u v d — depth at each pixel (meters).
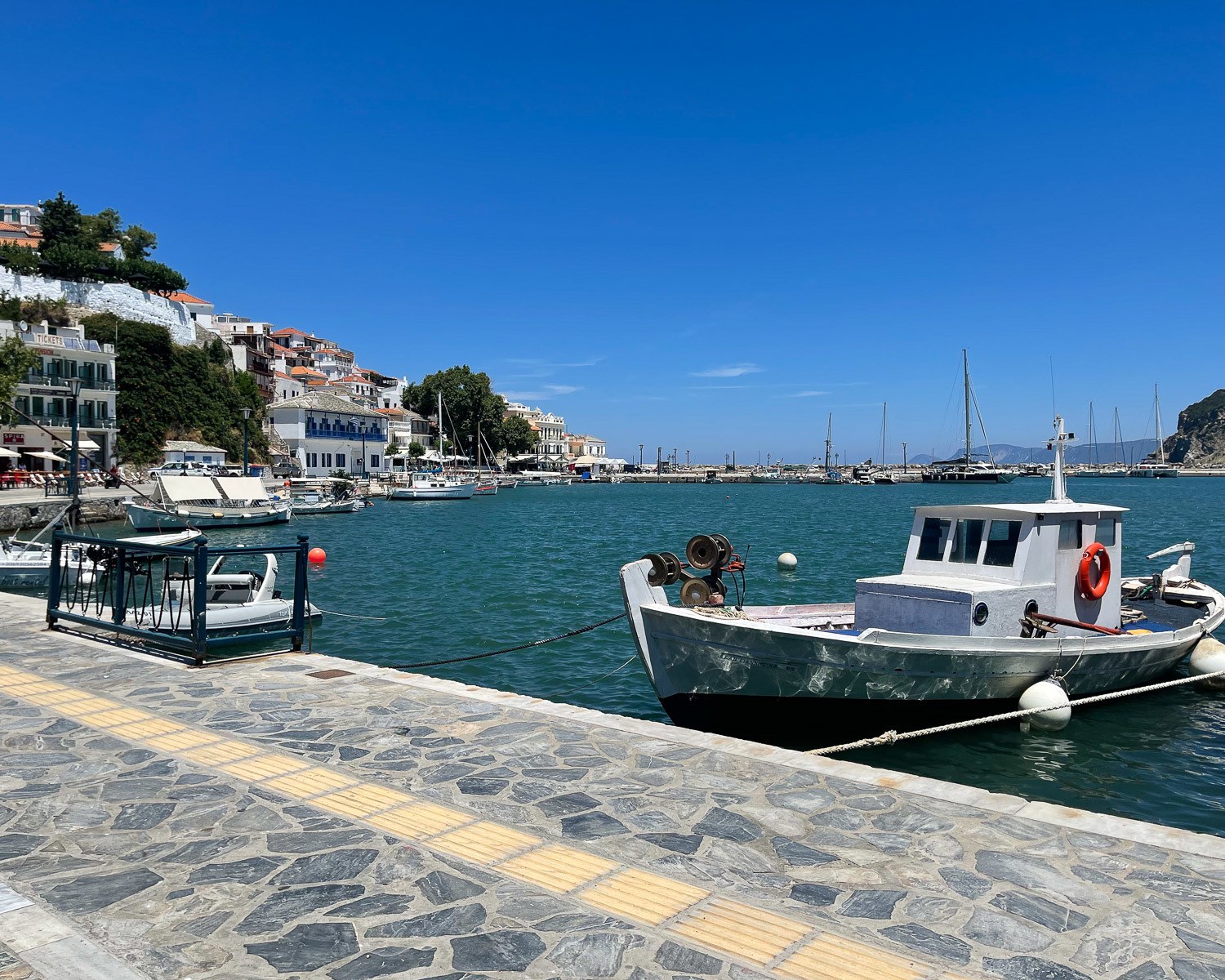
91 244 86.25
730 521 64.81
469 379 136.38
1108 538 14.08
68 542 13.69
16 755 6.89
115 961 3.95
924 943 4.18
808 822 5.66
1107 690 13.81
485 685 16.00
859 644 10.89
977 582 12.65
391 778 6.41
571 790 6.20
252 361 104.19
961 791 6.20
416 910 4.47
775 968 3.96
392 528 56.06
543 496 111.38
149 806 5.85
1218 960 4.06
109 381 70.56
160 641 10.50
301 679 9.38
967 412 119.25
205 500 52.50
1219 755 11.98
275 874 4.87
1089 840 5.41
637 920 4.39
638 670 17.06
